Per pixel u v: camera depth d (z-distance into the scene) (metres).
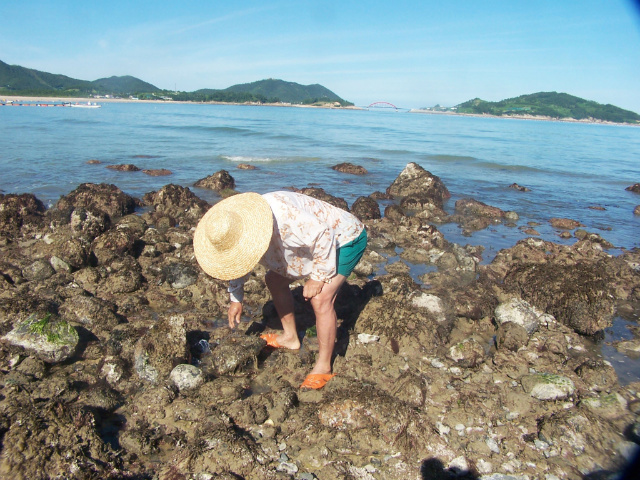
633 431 3.97
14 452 3.29
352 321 5.79
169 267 6.84
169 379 4.39
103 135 30.56
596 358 5.46
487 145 36.84
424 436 3.83
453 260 8.30
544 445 3.84
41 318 4.80
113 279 6.58
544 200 15.86
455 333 5.76
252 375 4.68
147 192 13.73
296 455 3.63
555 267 7.04
